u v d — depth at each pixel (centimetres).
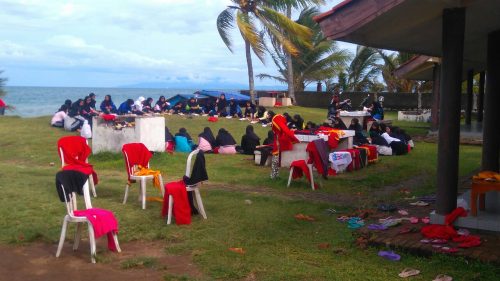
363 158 1308
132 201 887
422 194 977
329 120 2062
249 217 782
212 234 693
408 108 3409
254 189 1020
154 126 1384
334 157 1200
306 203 887
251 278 536
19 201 858
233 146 1548
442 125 685
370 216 783
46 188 967
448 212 689
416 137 2052
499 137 927
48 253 620
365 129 2181
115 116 1412
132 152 866
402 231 668
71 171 621
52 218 759
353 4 685
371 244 635
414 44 916
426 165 1352
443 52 679
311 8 3253
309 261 591
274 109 2864
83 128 1766
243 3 2539
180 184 756
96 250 623
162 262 588
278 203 884
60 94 10612
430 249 593
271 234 695
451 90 676
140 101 2344
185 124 2158
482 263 556
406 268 560
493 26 858
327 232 707
